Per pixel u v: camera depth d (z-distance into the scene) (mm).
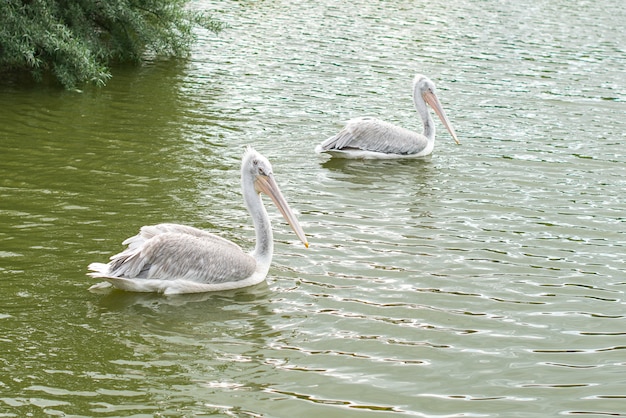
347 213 11938
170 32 20031
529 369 7973
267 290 9445
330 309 9039
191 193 12258
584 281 9930
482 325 8805
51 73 18297
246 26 24531
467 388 7621
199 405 7184
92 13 19359
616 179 13742
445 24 26219
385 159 14641
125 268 9086
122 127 15289
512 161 14609
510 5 29625
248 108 17047
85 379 7496
